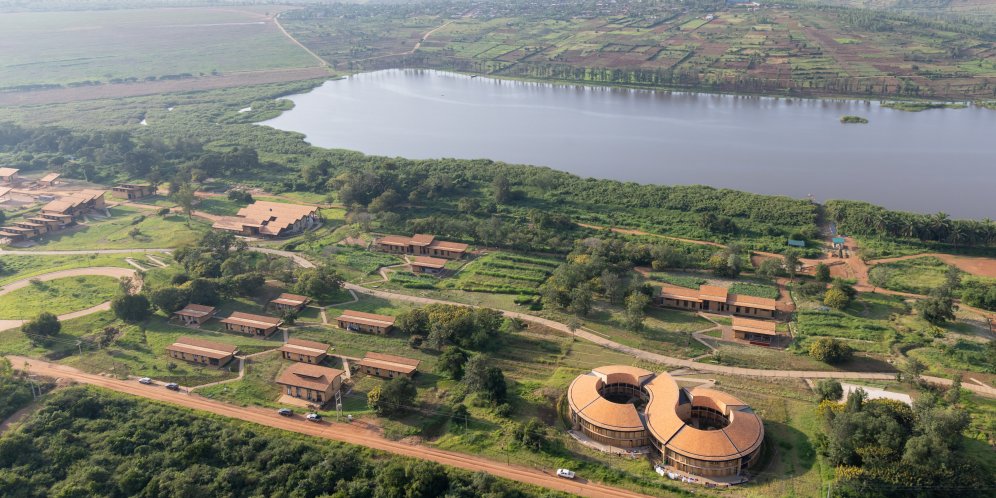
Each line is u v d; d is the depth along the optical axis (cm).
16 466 16075
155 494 15250
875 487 14300
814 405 17725
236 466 16025
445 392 18912
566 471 15412
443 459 16075
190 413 18038
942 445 14450
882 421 15238
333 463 15800
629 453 16212
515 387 19075
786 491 14638
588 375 18538
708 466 15188
